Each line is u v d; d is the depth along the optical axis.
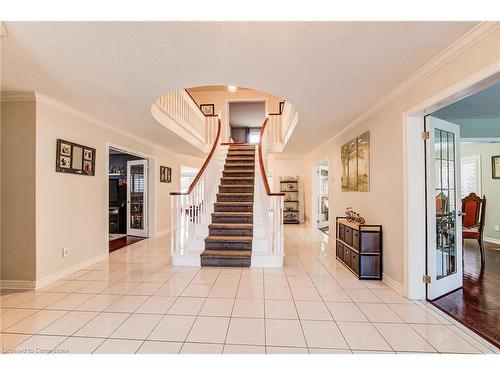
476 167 6.11
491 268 3.98
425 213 2.84
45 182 3.25
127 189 6.95
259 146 5.91
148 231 6.52
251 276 3.60
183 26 1.85
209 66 2.43
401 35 1.94
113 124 4.40
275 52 2.19
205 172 5.15
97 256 4.26
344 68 2.46
